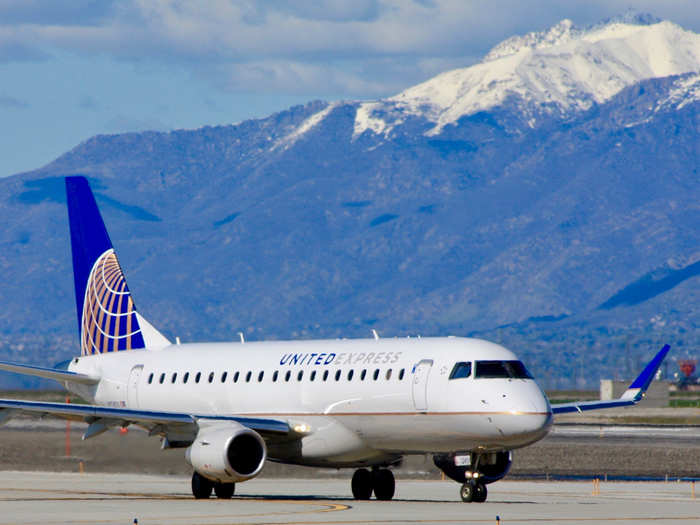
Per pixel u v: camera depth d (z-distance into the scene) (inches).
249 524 5236.2
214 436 6761.8
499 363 6579.7
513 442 6402.6
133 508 6112.2
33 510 5989.2
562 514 5797.2
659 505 6481.3
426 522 5329.7
